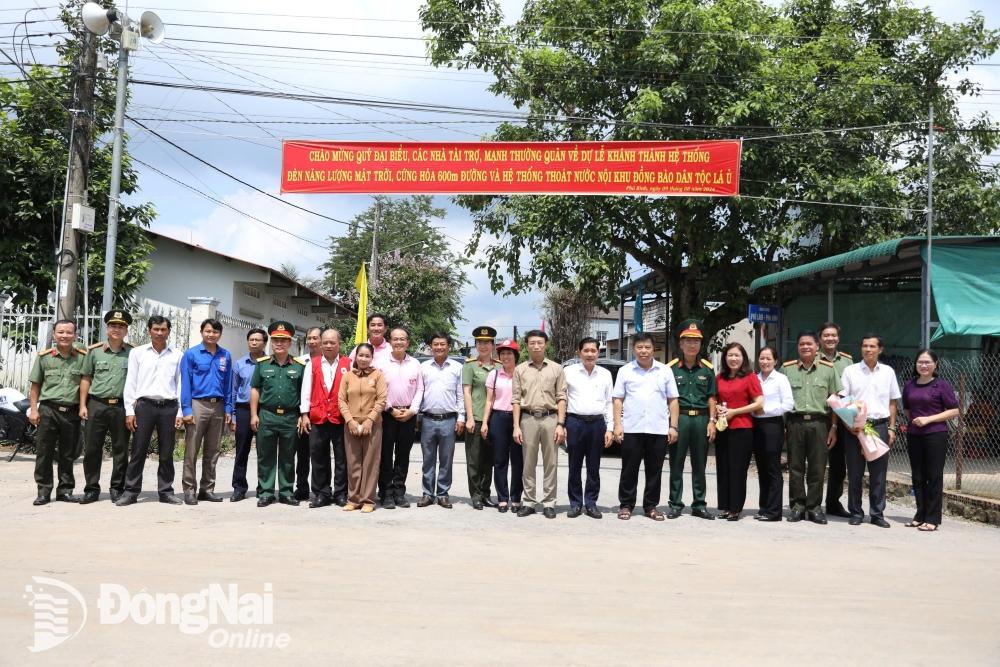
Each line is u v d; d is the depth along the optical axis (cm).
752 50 1791
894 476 1161
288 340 932
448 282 3922
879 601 562
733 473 910
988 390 1430
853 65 1845
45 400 894
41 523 775
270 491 922
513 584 583
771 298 1995
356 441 900
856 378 934
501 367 952
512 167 1371
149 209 1812
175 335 1441
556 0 1866
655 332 3509
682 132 1788
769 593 577
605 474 1347
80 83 1302
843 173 1808
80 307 1695
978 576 651
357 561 641
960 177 1869
